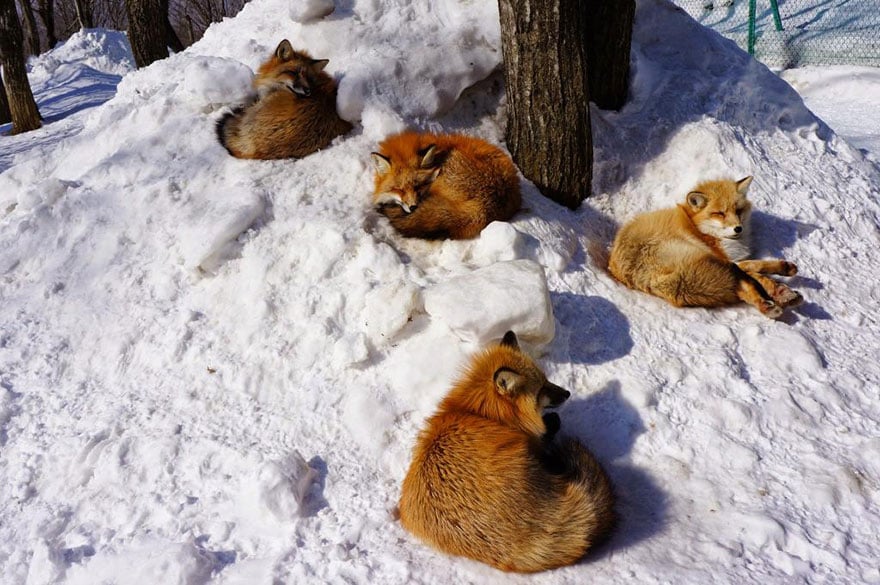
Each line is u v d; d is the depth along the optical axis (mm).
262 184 2607
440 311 2113
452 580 1714
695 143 2885
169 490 1962
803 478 1913
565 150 2676
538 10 2537
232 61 2982
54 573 1793
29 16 13266
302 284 2338
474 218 2436
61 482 2006
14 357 2312
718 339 2270
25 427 2150
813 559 1731
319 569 1758
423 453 1827
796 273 2518
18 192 2881
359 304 2271
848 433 2039
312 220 2449
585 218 2736
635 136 2945
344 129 2814
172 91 3307
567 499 1744
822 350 2291
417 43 2934
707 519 1832
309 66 2736
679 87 3107
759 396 2123
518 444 1776
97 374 2271
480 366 1946
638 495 1916
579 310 2326
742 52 3369
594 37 2914
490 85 3023
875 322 2418
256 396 2146
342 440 2047
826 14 7957
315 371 2172
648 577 1694
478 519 1715
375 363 2162
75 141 3195
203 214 2512
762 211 2779
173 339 2277
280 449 2025
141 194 2646
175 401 2158
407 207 2424
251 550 1820
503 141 2914
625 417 2070
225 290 2363
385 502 1912
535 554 1699
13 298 2480
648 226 2479
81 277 2506
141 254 2527
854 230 2789
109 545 1854
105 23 20312
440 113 2895
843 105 6121
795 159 3023
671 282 2354
